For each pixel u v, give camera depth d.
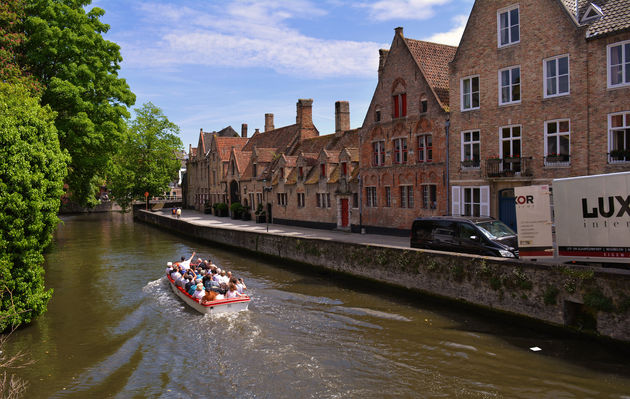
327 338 11.81
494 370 9.49
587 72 16.81
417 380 9.21
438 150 22.44
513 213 19.47
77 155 23.58
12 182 11.43
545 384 8.78
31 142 12.10
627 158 15.84
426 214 23.20
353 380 9.30
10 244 11.60
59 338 12.27
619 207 10.59
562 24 17.48
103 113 23.66
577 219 11.23
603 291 10.18
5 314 11.24
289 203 34.84
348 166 28.30
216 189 54.41
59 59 22.34
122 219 56.41
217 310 14.06
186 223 36.06
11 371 10.18
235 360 10.53
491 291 12.66
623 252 10.56
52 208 12.50
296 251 21.55
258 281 18.77
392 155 25.14
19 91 16.19
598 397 8.22
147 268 22.19
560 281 10.98
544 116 18.22
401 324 12.66
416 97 23.56
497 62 19.81
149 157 54.88
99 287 18.14
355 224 27.84
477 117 20.69
